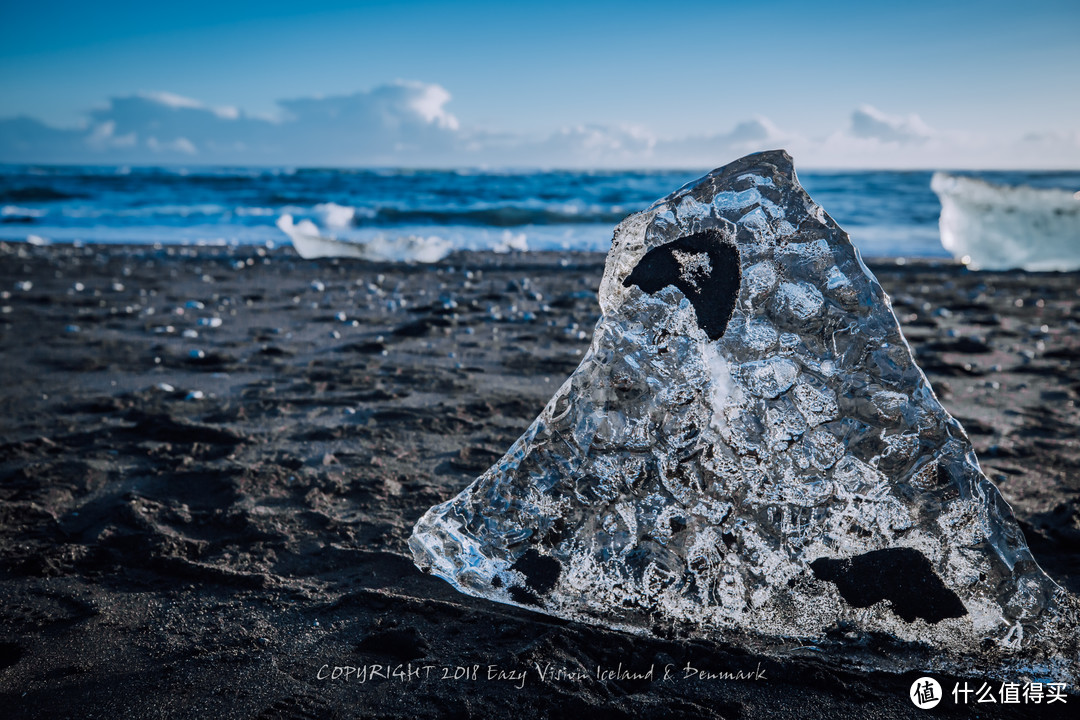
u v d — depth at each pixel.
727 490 0.80
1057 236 3.99
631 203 8.25
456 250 4.58
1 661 0.80
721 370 0.80
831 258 0.80
